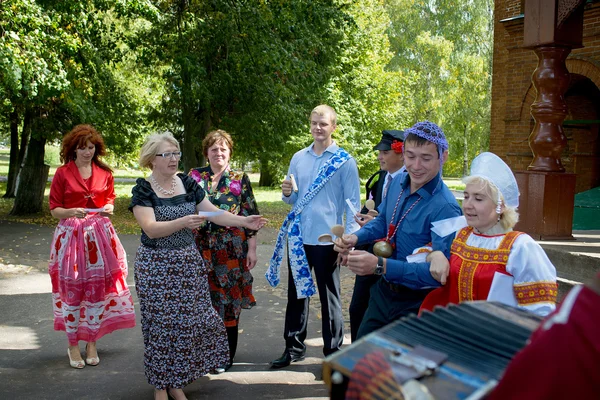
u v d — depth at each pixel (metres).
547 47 5.55
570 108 11.52
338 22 15.74
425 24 34.91
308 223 4.45
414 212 2.96
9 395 3.98
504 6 11.21
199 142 15.26
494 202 2.49
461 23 34.16
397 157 4.20
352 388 1.39
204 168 4.52
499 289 2.43
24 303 6.47
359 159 22.02
